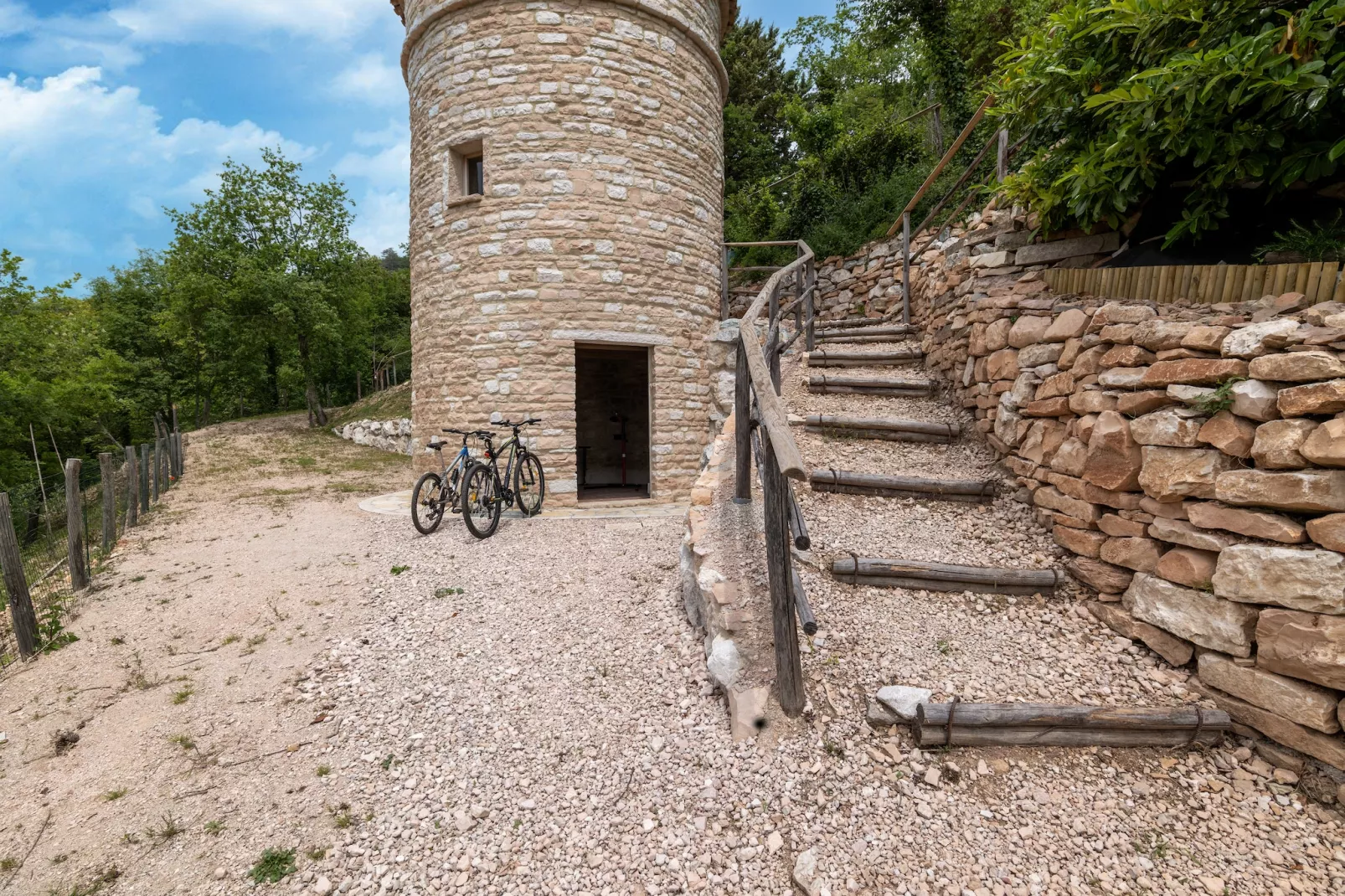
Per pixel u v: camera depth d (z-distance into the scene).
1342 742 1.70
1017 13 8.69
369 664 3.13
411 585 4.12
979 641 2.44
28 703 2.95
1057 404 2.87
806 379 4.88
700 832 1.89
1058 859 1.68
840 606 2.63
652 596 3.53
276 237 18.70
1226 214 2.72
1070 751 2.00
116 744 2.60
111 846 2.04
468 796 2.17
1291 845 1.65
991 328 3.62
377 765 2.38
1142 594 2.29
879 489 3.42
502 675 2.91
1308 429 1.76
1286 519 1.83
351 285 20.38
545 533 5.27
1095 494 2.56
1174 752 1.96
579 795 2.12
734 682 2.29
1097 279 3.08
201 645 3.47
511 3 6.53
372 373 31.52
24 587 3.46
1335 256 2.28
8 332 15.41
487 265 6.68
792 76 17.11
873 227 9.10
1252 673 1.89
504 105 6.58
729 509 3.00
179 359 24.61
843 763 2.01
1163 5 2.48
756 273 11.09
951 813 1.83
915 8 10.06
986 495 3.29
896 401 4.52
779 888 1.70
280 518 6.66
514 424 6.00
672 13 7.00
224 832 2.09
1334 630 1.69
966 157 8.57
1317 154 2.30
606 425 10.85
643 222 6.93
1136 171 2.87
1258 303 2.20
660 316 7.12
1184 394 2.11
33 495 8.61
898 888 1.64
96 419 19.19
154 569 4.84
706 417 7.68
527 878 1.82
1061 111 3.37
